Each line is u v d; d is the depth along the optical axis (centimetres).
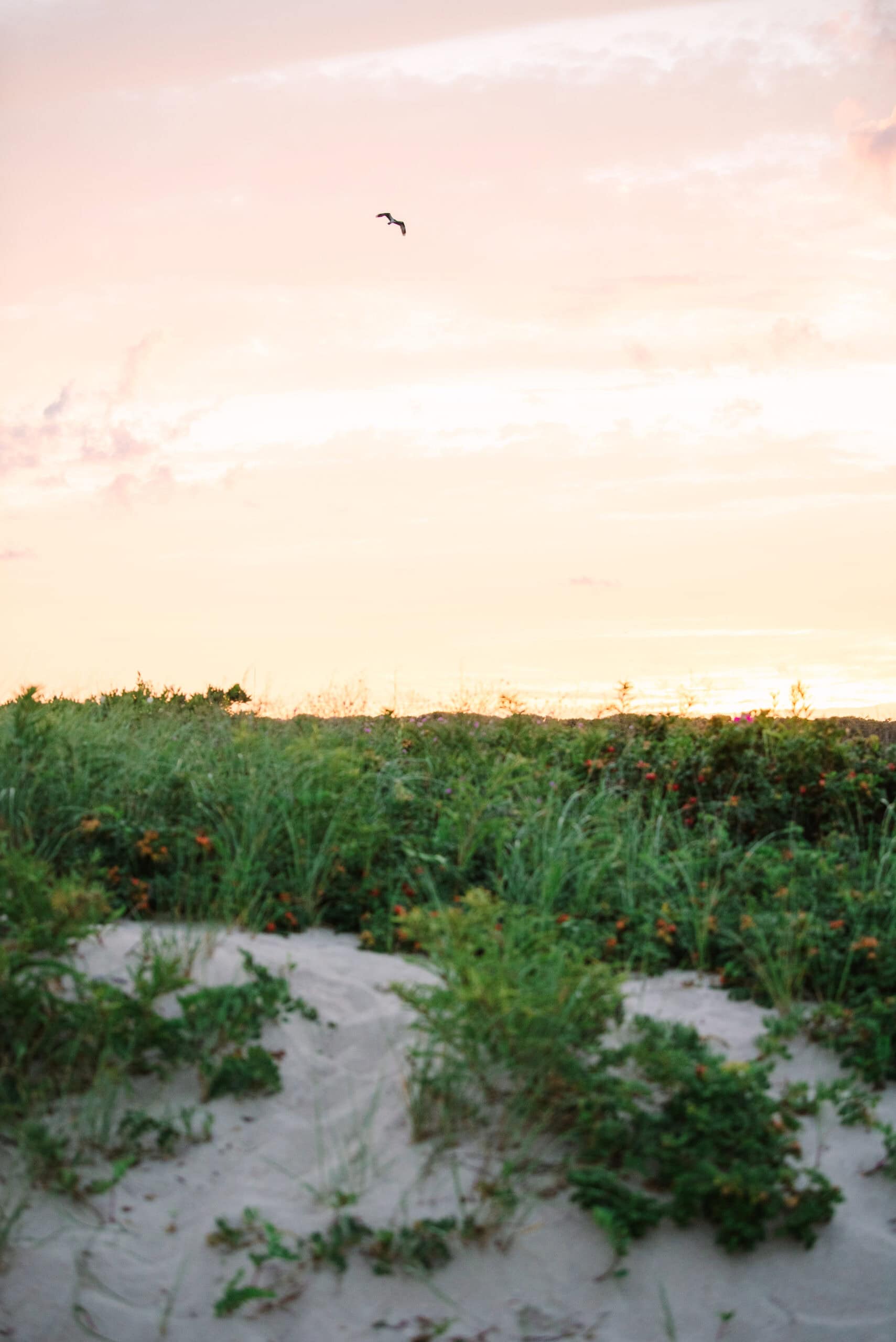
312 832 681
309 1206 405
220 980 514
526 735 975
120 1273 372
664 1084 449
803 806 836
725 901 668
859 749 910
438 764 902
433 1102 445
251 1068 454
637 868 709
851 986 573
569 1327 368
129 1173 412
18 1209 378
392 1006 515
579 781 873
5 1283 363
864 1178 445
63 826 649
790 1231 410
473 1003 440
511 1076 453
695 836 798
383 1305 368
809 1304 387
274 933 599
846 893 639
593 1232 400
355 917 631
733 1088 441
